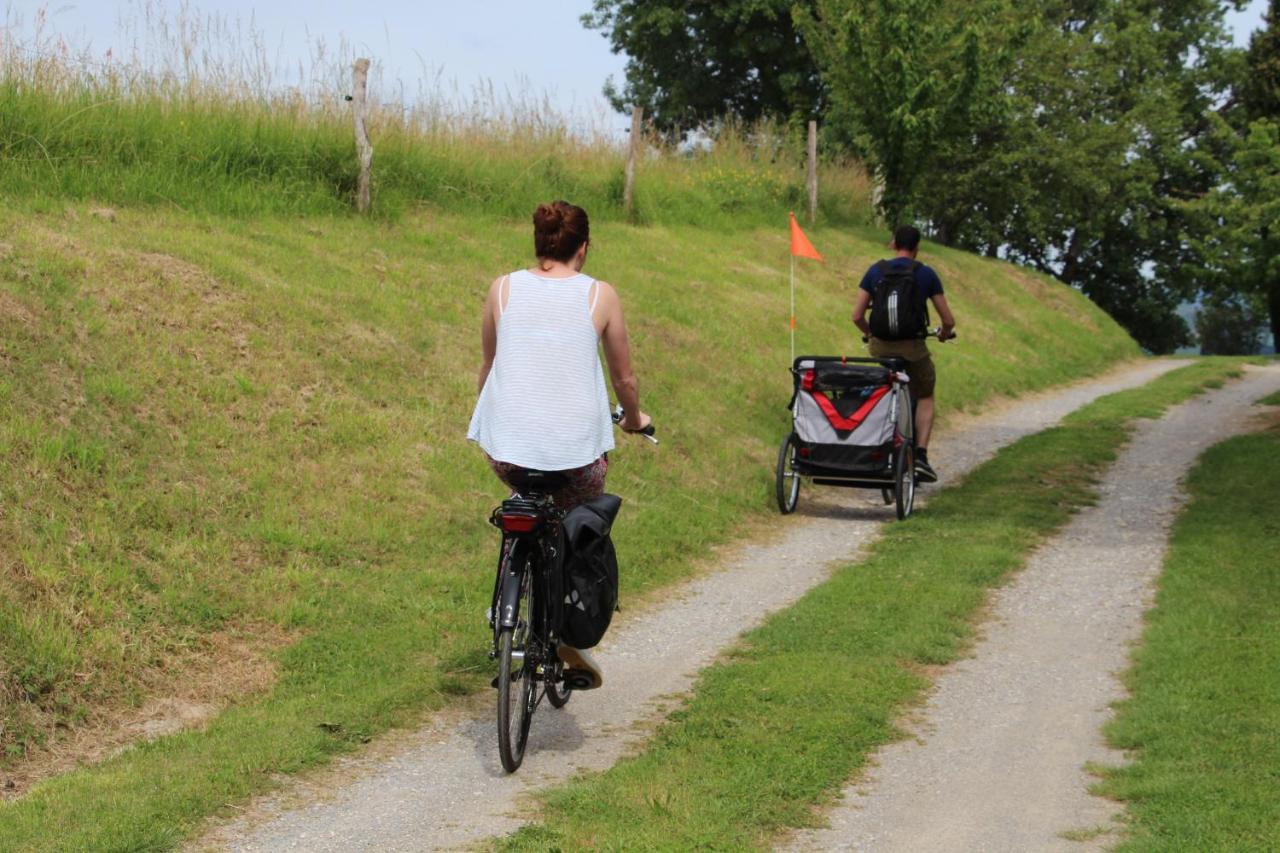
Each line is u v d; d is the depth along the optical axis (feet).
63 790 16.39
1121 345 91.97
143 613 21.75
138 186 44.29
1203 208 107.34
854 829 15.76
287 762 17.44
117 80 48.60
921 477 37.93
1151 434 51.34
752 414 44.75
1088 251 162.81
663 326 50.16
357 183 52.60
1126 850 14.70
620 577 28.66
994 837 15.52
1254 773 16.99
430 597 25.08
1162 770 17.42
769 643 24.30
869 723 19.75
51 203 39.37
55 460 24.41
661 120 145.18
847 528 35.63
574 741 19.08
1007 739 19.35
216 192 46.88
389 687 20.68
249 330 34.12
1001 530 34.14
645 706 20.84
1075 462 44.70
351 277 42.09
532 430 16.99
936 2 91.97
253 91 53.11
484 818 15.93
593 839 14.97
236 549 25.11
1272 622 24.43
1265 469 40.60
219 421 29.19
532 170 66.69
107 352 29.37
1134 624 25.93
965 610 26.78
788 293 63.67
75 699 19.11
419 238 50.37
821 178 93.30
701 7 136.05
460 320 41.83
